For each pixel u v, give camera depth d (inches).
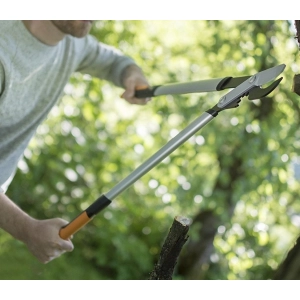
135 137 147.1
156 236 150.8
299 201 143.9
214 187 136.4
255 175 130.6
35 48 66.3
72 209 143.9
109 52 83.4
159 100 143.1
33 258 135.9
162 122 142.9
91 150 145.6
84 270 141.3
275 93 130.1
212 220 135.4
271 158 129.6
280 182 132.8
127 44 145.1
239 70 133.8
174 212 144.6
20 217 61.9
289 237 154.6
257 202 135.3
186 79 145.2
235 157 134.2
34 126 72.6
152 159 57.0
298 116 132.4
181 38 146.4
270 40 128.3
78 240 146.8
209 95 137.7
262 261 142.2
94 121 146.3
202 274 134.8
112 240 139.4
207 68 143.4
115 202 149.6
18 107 68.1
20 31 64.9
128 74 82.0
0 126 68.1
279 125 129.9
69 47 73.5
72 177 140.6
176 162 136.5
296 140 132.3
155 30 146.7
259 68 128.6
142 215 151.6
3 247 135.1
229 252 138.7
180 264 134.6
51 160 137.5
